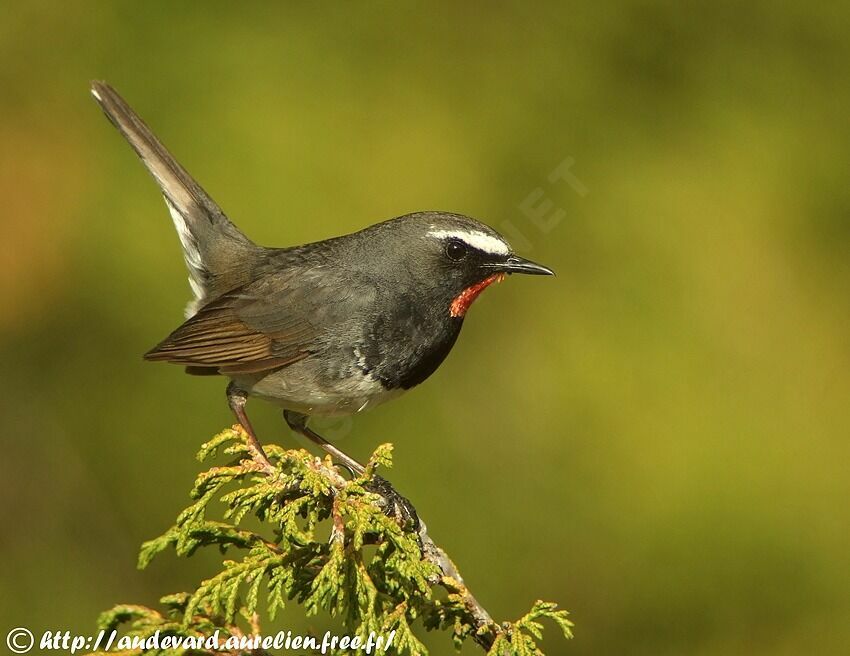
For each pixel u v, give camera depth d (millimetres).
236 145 12719
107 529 12914
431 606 7723
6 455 12930
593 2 13625
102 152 12914
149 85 12977
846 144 13445
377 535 7980
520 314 12953
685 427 12375
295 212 12539
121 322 12797
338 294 9555
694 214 13102
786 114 13531
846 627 12273
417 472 12438
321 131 12883
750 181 13227
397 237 9727
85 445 12992
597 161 13258
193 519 7512
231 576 7273
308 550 7543
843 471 12328
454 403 12742
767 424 12414
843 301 13062
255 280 9945
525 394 12695
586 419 12516
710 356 12688
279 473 7684
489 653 7336
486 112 13281
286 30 13359
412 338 9688
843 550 12242
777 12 13750
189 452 12781
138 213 12688
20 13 13102
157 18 13172
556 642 12445
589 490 12383
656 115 13531
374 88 13211
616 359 12648
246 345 9594
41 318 12891
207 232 10719
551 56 13570
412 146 12953
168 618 7316
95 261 12695
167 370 12805
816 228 13312
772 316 12867
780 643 12375
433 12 13602
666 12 13688
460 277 9734
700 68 13688
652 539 12289
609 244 13062
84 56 13086
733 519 12258
